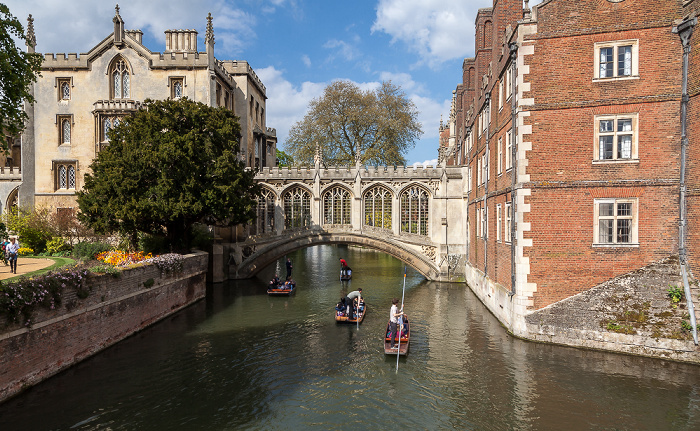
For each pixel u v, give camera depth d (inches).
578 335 566.9
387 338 617.9
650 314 534.0
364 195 1259.8
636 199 550.0
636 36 545.0
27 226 1049.5
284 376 521.0
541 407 423.8
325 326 753.6
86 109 1244.5
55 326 491.2
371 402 448.5
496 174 767.7
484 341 622.8
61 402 437.4
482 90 918.4
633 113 549.6
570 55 570.6
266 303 951.0
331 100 1680.6
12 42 398.3
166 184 806.5
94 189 823.1
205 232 1203.2
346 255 2225.6
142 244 972.6
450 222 1223.5
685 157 524.7
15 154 1600.6
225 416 419.2
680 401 425.4
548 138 578.6
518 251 596.1
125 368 537.6
